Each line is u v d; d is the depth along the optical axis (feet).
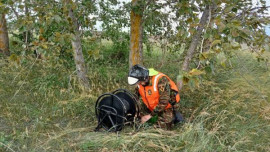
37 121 12.20
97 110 12.68
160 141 10.84
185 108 15.02
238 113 13.50
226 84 16.92
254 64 20.31
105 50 24.35
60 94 15.11
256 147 11.11
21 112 13.65
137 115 12.51
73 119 13.60
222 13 10.57
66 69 18.92
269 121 12.56
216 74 18.47
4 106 14.03
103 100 12.19
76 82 16.78
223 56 9.27
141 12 15.85
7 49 23.04
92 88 15.93
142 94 12.33
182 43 18.22
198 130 11.19
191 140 10.93
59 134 11.58
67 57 19.83
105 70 19.62
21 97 15.21
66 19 11.21
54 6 11.66
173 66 20.22
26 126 12.34
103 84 17.60
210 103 14.44
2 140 10.75
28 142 11.30
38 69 18.42
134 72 11.29
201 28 13.56
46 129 12.37
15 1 10.77
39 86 16.20
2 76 17.47
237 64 19.27
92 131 12.51
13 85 16.44
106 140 10.96
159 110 11.78
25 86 16.38
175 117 12.92
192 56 14.40
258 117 12.80
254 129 12.03
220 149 10.62
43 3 11.38
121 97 12.24
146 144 10.85
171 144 11.11
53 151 10.77
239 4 12.87
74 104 14.29
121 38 23.12
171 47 19.16
